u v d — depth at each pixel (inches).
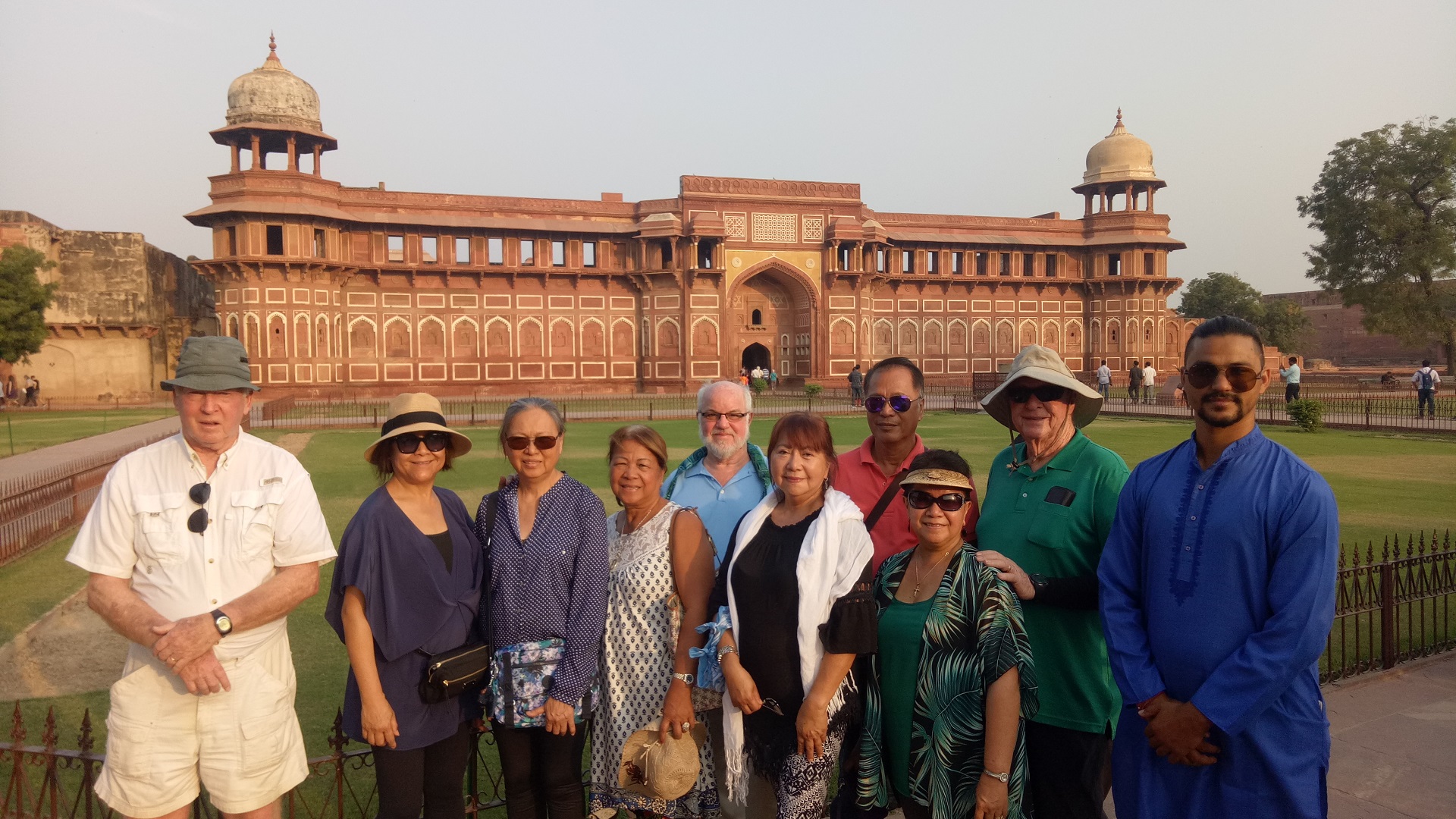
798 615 85.0
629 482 94.3
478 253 997.8
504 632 90.5
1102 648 90.0
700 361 1037.8
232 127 889.5
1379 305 1080.8
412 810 85.8
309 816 107.1
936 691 82.0
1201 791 72.8
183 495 84.0
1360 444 498.9
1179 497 76.9
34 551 264.1
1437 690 134.7
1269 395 897.5
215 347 83.5
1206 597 73.0
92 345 1019.9
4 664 168.6
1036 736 90.5
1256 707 67.9
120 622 80.3
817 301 1072.8
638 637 93.0
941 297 1153.4
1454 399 803.4
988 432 586.6
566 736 91.3
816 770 84.3
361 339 968.3
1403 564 148.6
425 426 86.7
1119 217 1153.4
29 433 612.4
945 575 83.6
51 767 95.8
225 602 83.5
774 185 1058.1
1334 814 99.4
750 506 108.5
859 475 109.8
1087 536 90.3
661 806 89.3
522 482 94.2
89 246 1011.9
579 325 1040.2
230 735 82.9
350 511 306.7
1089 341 1189.1
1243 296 1485.0
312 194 919.0
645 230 1018.1
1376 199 1056.2
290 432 617.0
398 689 85.8
